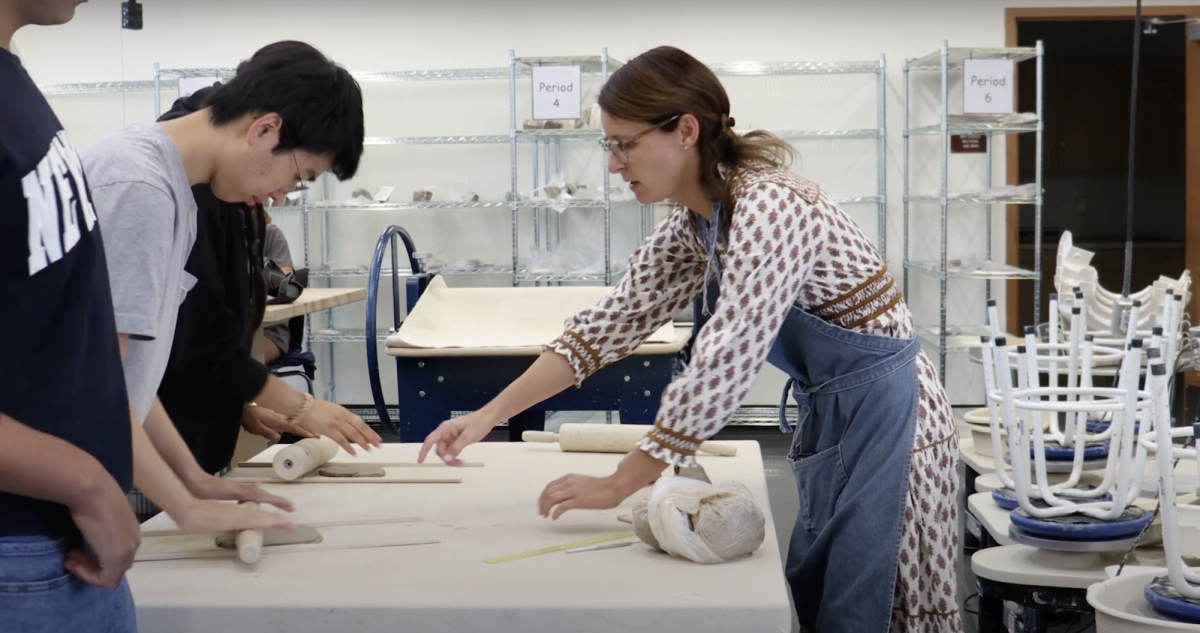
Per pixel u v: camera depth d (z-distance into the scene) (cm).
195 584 133
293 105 134
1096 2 617
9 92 91
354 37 648
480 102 648
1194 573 137
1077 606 174
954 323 639
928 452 167
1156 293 372
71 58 659
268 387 202
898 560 167
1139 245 851
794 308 169
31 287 90
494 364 320
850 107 627
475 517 164
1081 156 906
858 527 166
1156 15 620
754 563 141
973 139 623
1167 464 136
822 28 624
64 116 667
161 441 152
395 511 167
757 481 184
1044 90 901
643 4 631
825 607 172
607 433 206
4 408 91
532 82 572
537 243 645
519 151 650
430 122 652
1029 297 870
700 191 166
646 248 187
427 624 125
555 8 636
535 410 328
